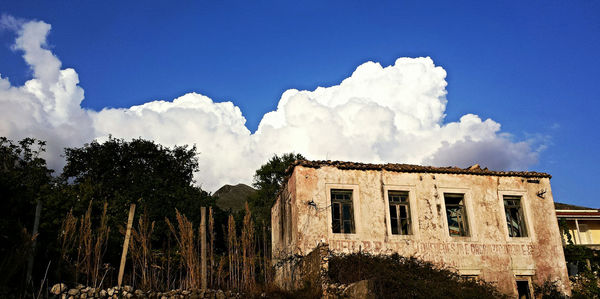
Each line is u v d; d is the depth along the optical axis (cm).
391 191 1816
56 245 1480
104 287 1489
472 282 1512
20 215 1650
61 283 1258
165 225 2311
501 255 1798
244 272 1523
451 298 1346
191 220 2461
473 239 1795
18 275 1254
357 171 1789
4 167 2595
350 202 1762
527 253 1828
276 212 2328
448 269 1639
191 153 3722
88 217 1434
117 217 2147
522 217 1909
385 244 1708
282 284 1702
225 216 2873
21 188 1803
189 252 1470
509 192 1911
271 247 2477
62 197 1916
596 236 2517
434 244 1750
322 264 1389
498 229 1839
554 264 1841
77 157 3259
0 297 1112
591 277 1972
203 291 1373
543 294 1775
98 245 1400
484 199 1872
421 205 1802
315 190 1722
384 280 1301
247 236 1634
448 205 1870
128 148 3356
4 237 1307
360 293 1259
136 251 1530
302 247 1634
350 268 1443
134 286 1439
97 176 3241
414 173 1842
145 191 2591
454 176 1877
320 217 1688
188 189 2798
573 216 2389
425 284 1350
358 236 1695
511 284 1759
